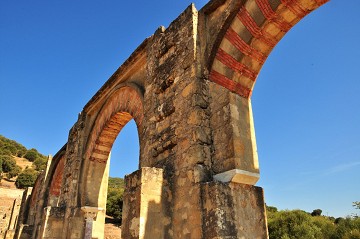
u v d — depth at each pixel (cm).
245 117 518
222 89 533
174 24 677
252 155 487
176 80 611
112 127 1080
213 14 595
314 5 491
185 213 476
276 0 489
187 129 533
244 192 463
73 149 1249
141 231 461
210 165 493
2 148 6650
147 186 496
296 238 2366
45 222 1074
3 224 2975
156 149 604
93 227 1078
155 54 721
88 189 1100
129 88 928
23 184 4891
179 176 516
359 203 2405
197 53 581
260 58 548
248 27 527
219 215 417
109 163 1183
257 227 452
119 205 3081
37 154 7094
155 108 656
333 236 2323
